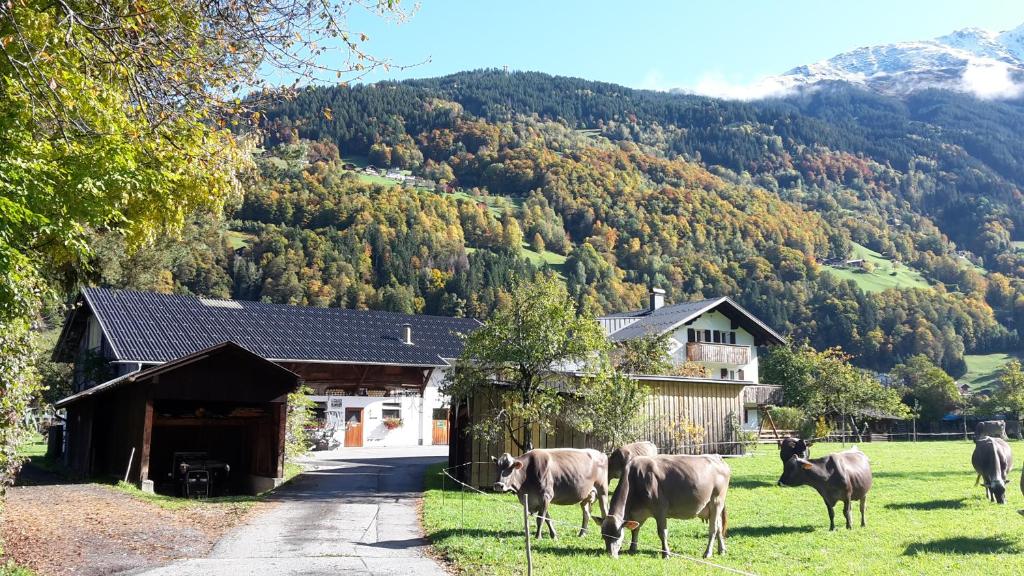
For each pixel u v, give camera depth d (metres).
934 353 127.12
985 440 19.27
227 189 14.70
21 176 9.66
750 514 16.98
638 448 18.53
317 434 37.59
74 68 10.84
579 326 21.41
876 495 20.12
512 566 11.38
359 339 42.28
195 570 11.17
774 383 57.44
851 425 51.81
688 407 29.25
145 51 11.04
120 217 11.96
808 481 14.95
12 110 10.23
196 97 11.68
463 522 15.24
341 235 113.19
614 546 12.02
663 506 12.30
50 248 12.90
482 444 22.05
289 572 11.09
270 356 37.38
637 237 151.62
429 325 46.72
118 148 11.15
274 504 18.22
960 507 18.02
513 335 20.98
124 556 11.97
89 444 25.38
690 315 53.06
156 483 25.11
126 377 20.80
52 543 12.44
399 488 21.56
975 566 11.58
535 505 13.83
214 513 16.72
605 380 21.91
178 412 24.27
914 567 11.50
